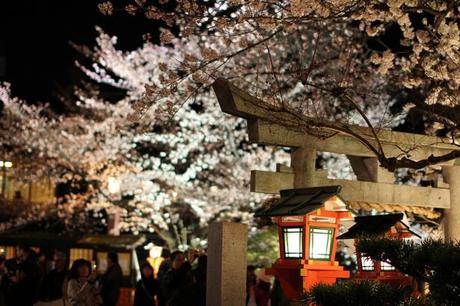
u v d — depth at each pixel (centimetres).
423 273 514
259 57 1925
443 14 820
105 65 2400
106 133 2430
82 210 2886
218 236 788
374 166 1035
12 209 3041
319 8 820
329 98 1603
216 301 777
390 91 1905
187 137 2267
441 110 881
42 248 2788
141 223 2439
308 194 795
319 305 559
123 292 1878
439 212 1131
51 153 2570
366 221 783
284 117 909
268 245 2245
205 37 2097
